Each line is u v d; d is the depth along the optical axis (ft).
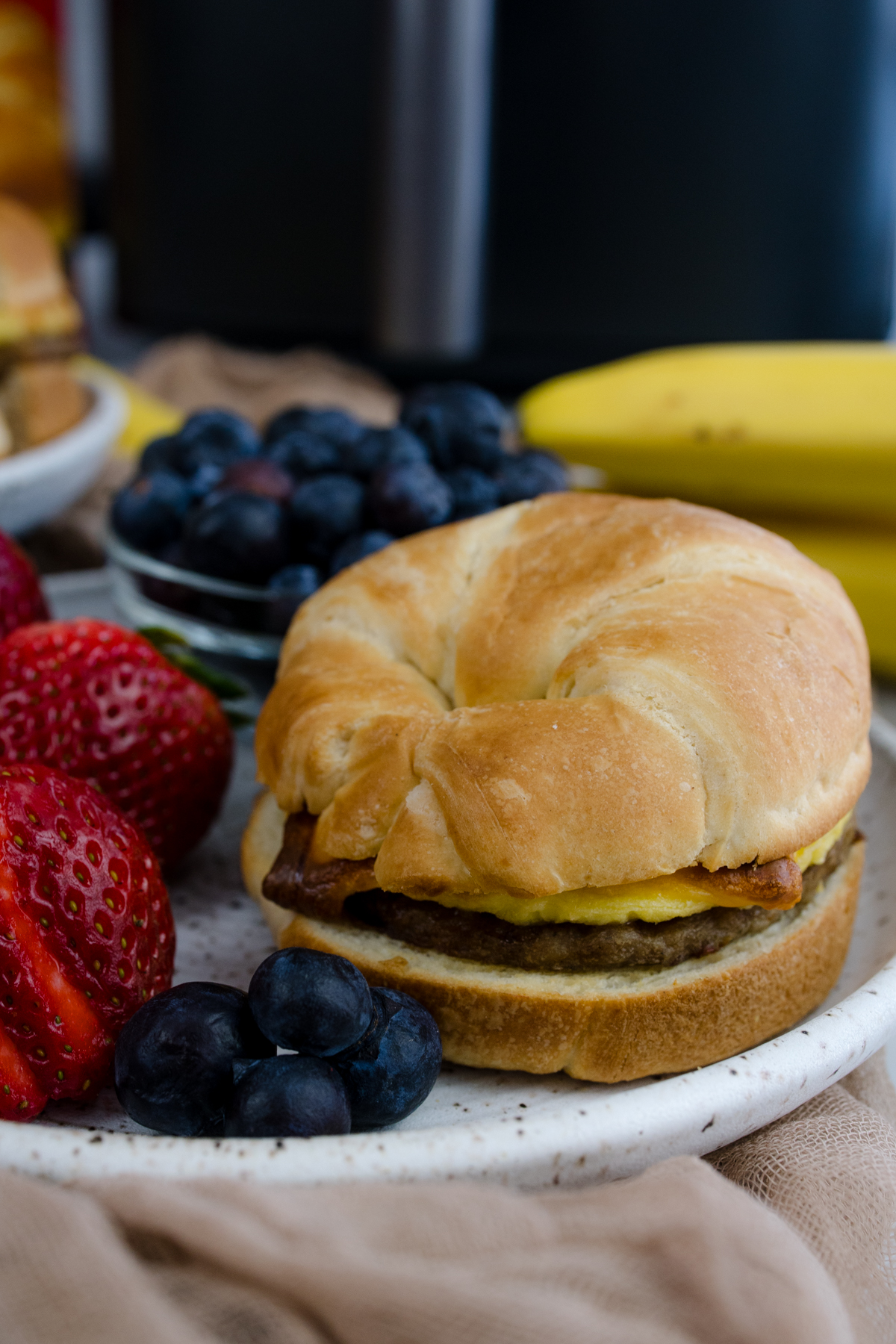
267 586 1.46
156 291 3.27
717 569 1.24
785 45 2.72
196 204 3.13
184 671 1.38
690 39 2.73
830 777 1.18
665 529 1.26
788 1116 1.16
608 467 1.95
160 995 1.11
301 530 1.46
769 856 1.14
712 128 2.80
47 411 2.21
